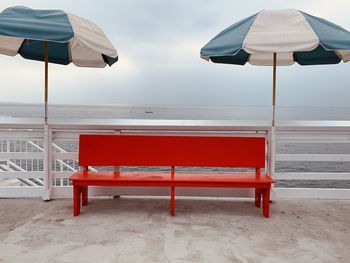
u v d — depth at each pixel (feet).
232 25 12.26
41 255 8.52
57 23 10.44
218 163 12.73
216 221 11.45
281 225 11.10
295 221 11.54
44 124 13.53
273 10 11.29
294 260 8.40
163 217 11.84
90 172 12.99
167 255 8.59
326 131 13.97
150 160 12.75
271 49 10.00
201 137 12.80
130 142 12.80
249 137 12.78
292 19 10.82
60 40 10.05
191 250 8.94
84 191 13.12
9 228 10.59
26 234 10.04
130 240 9.61
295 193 14.12
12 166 19.13
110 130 14.06
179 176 12.39
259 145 12.75
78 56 14.49
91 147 12.78
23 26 9.94
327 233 10.40
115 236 9.92
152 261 8.23
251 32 10.53
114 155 12.75
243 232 10.39
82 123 13.64
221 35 12.05
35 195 14.28
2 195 14.19
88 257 8.43
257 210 12.85
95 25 12.41
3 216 11.82
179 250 8.93
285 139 14.06
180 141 12.82
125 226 10.83
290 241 9.70
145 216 11.94
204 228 10.71
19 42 13.79
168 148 12.79
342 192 14.17
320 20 11.32
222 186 11.58
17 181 19.53
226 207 13.23
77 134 14.01
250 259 8.43
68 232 10.23
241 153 12.74
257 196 13.26
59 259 8.29
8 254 8.57
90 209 12.75
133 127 13.60
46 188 13.79
